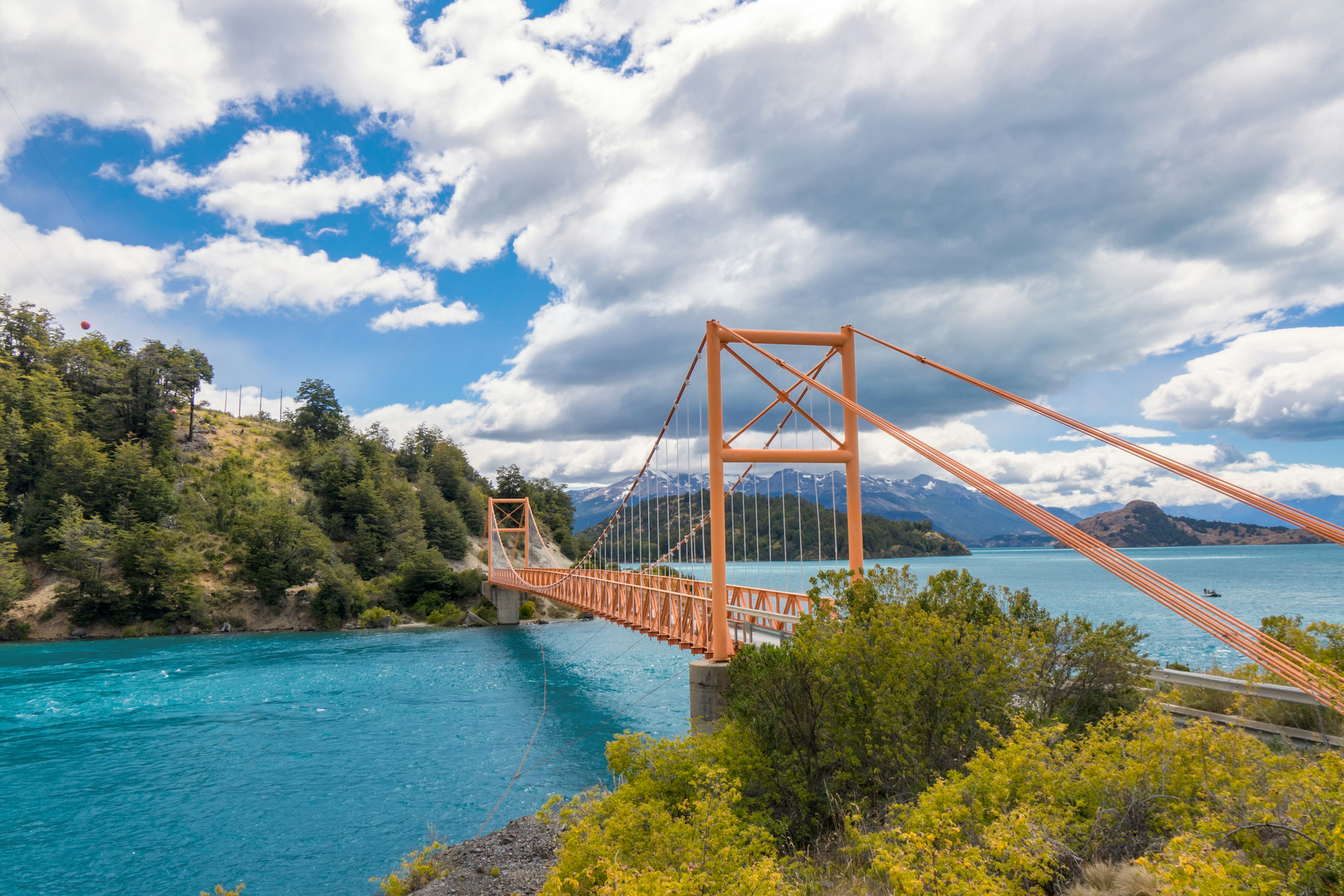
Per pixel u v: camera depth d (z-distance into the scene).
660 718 28.31
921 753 9.64
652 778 10.47
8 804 19.23
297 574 66.50
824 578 13.90
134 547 61.31
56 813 18.53
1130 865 5.49
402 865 15.05
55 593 59.53
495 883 11.43
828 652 11.06
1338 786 5.10
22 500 69.69
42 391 88.25
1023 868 5.40
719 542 17.86
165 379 103.88
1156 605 65.88
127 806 18.97
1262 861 4.79
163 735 26.50
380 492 94.69
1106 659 10.44
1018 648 10.23
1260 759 6.28
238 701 32.66
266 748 24.59
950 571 13.21
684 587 22.55
